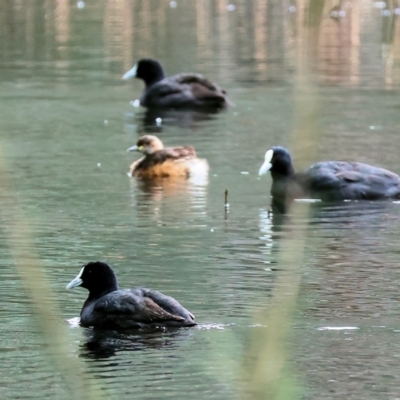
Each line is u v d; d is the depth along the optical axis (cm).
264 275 1390
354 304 1232
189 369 988
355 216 1822
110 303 1155
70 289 1329
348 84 3188
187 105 2972
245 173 2180
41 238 1625
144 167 2177
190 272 1409
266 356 423
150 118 2838
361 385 941
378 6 4444
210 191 2028
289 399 414
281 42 4025
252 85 3238
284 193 1967
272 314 479
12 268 1423
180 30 4356
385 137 2475
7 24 4503
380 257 1502
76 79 3338
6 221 1755
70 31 4319
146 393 925
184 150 2198
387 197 1970
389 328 1123
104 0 5350
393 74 3344
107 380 962
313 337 1085
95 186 2055
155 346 1070
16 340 1090
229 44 4009
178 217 1797
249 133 2583
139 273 1403
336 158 2250
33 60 3659
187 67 3541
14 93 3092
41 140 2484
